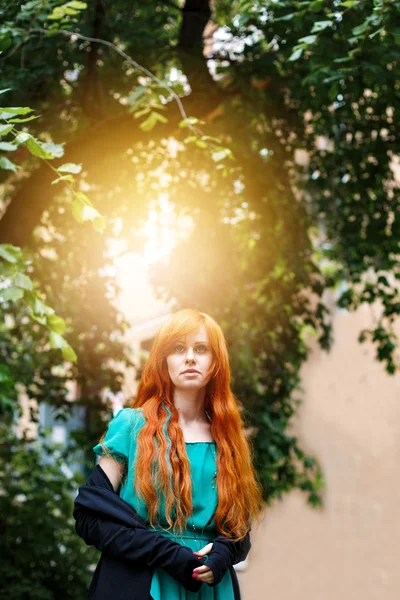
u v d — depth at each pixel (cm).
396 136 945
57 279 997
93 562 1079
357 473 1784
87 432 1103
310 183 1054
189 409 328
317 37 639
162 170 976
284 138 972
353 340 1794
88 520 307
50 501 1078
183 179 977
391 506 1706
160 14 977
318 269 1099
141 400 331
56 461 1123
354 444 1791
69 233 1008
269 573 1947
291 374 1120
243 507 320
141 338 1875
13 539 1015
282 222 1016
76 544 1055
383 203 1008
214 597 313
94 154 884
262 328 1064
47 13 702
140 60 926
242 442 329
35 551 1005
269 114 932
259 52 898
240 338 999
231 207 975
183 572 298
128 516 304
